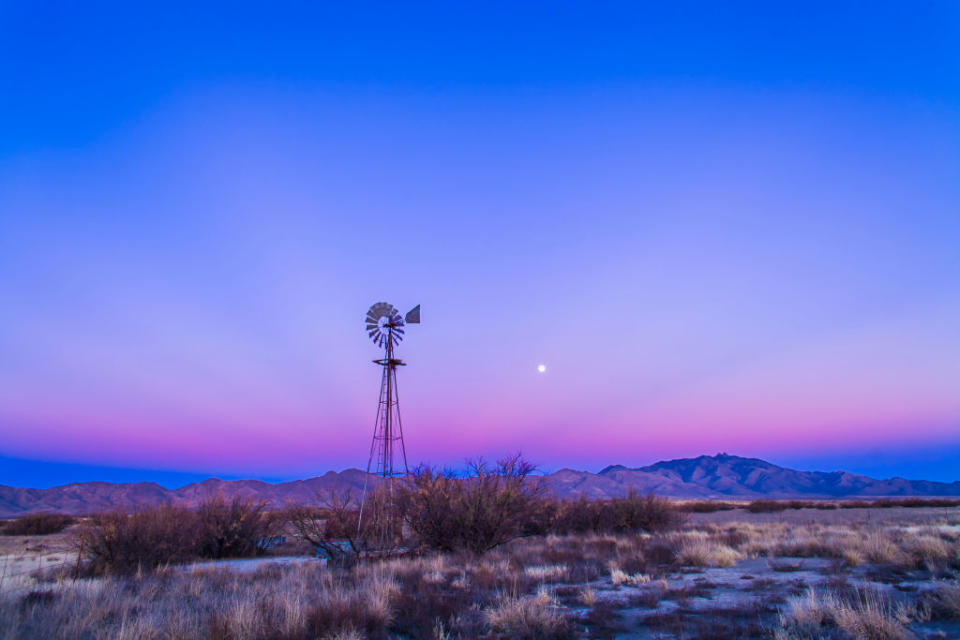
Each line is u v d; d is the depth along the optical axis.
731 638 8.77
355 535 23.05
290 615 9.78
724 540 22.97
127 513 22.41
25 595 12.09
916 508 57.78
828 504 67.19
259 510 28.03
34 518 46.56
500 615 10.27
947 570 13.01
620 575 14.59
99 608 10.59
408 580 15.14
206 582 15.34
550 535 29.58
